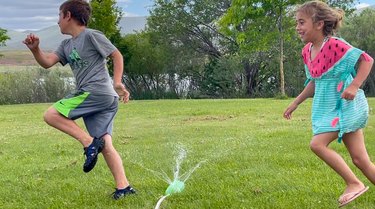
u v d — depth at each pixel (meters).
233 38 32.28
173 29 32.91
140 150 7.70
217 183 5.15
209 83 32.28
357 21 30.00
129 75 33.09
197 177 5.47
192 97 32.41
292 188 4.86
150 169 6.05
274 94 29.86
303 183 5.03
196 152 7.15
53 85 28.86
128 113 15.27
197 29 33.03
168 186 5.09
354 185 4.08
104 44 4.71
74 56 4.74
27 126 12.69
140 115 14.58
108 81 4.79
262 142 7.81
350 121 3.97
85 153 4.56
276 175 5.43
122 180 4.77
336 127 3.99
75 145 8.69
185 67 33.16
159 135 9.70
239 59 29.81
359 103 4.04
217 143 8.00
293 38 26.97
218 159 6.46
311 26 4.10
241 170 5.76
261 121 11.63
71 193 5.03
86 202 4.70
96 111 4.72
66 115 4.63
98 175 5.83
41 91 28.81
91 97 4.67
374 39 29.05
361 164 4.11
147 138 9.34
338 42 4.05
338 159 4.08
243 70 31.23
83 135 4.63
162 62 32.62
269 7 21.56
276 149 7.06
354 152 4.10
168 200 4.61
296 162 6.07
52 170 6.29
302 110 14.11
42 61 4.78
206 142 8.23
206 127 10.71
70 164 6.67
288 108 4.48
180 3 32.72
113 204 4.58
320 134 4.07
